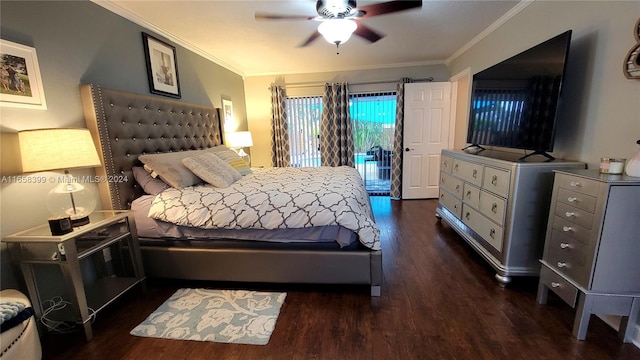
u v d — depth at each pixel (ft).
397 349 4.81
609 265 4.50
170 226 6.81
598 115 5.66
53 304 5.80
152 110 8.41
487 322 5.40
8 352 3.83
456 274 7.24
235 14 7.98
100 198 6.92
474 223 8.02
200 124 10.97
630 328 4.71
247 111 16.34
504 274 6.48
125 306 6.33
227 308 6.14
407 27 9.40
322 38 10.00
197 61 11.35
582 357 4.51
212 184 7.92
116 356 4.90
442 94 14.14
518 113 7.23
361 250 6.32
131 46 7.99
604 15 5.44
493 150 9.71
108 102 6.84
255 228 6.45
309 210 6.29
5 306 4.04
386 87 15.12
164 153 8.28
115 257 7.09
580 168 5.88
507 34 8.76
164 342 5.19
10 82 5.10
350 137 15.48
